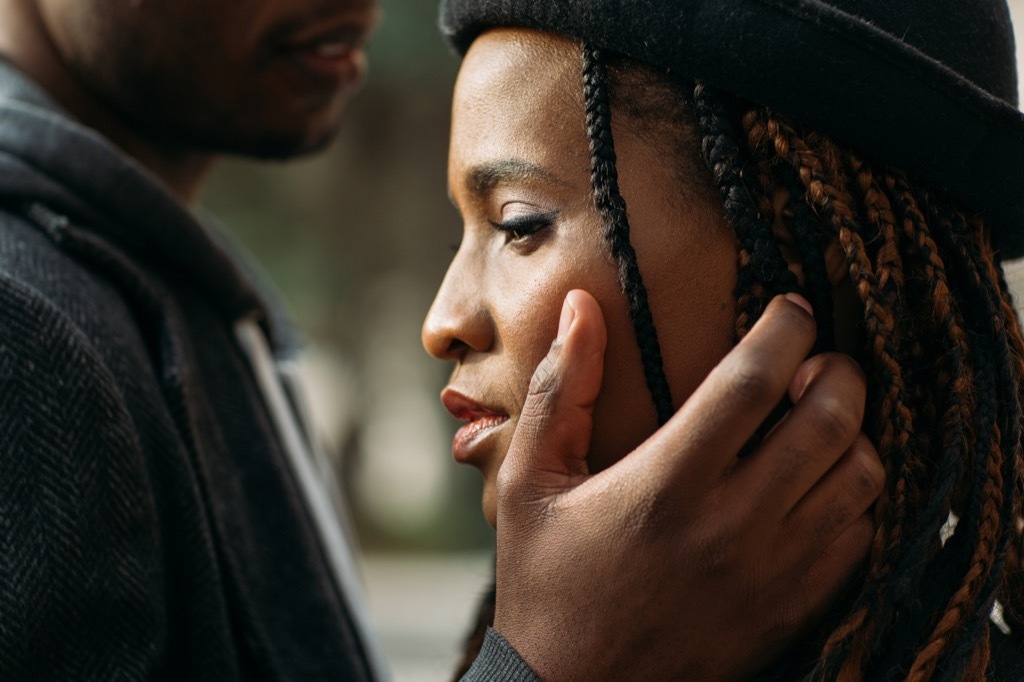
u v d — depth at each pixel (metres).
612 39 0.76
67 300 0.95
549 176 0.78
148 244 1.08
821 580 0.72
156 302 1.04
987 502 0.73
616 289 0.77
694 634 0.71
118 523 0.89
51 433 0.87
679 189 0.76
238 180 7.76
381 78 7.06
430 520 8.09
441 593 6.28
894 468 0.73
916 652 0.73
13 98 1.08
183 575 0.95
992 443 0.74
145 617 0.89
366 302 7.95
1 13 1.15
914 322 0.76
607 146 0.76
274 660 0.99
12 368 0.88
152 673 0.90
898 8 0.76
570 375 0.75
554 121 0.79
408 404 8.54
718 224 0.76
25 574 0.84
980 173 0.75
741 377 0.69
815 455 0.70
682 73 0.75
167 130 1.17
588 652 0.71
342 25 1.16
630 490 0.71
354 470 8.01
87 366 0.90
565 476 0.76
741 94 0.74
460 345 0.84
